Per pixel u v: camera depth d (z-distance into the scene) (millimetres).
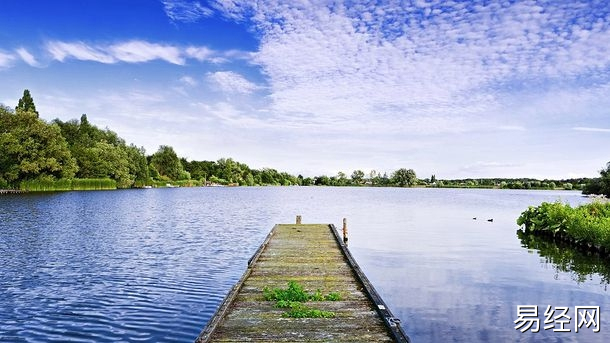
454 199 81500
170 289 13750
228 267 17016
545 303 12289
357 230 30812
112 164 102625
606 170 58188
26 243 22734
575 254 20562
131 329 10367
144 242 23391
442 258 19406
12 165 74438
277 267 13789
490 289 13812
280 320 8438
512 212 48469
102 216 37719
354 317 8633
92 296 12992
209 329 7656
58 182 83125
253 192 114562
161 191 104188
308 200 75938
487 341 9531
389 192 128625
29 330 10312
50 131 79250
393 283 14609
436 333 9969
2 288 13867
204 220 36406
